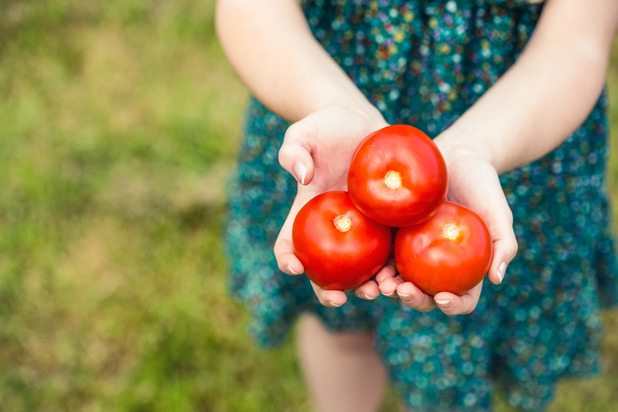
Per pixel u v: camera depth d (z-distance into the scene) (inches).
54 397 46.1
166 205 55.9
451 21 29.5
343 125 27.0
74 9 70.4
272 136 34.0
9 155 58.4
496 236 26.1
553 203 32.8
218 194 56.6
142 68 66.7
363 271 25.9
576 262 34.3
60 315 50.1
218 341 48.8
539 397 37.7
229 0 31.0
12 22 68.7
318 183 27.8
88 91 64.4
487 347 35.9
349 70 32.2
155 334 48.9
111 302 50.8
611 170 57.6
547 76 28.6
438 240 25.2
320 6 31.2
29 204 55.2
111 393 46.6
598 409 46.1
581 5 29.0
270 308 37.9
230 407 46.2
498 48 30.2
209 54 67.9
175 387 46.4
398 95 31.9
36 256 52.7
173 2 71.5
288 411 46.4
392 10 29.9
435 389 36.5
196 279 52.1
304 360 42.6
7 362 47.8
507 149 27.9
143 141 60.1
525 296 34.9
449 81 30.7
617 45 66.9
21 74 65.4
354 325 38.2
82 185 56.9
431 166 24.6
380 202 24.7
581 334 37.3
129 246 53.7
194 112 62.7
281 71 29.6
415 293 25.4
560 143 29.4
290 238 27.8
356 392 42.5
